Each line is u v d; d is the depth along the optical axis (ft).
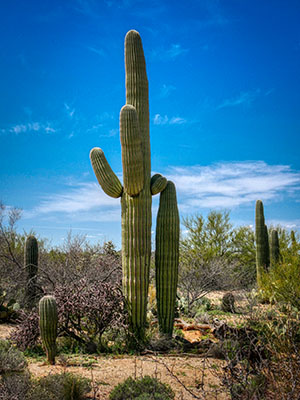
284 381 13.56
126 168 27.40
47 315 21.71
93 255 46.88
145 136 29.63
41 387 15.26
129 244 28.02
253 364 16.60
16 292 41.27
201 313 37.96
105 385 17.48
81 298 26.23
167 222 28.91
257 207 59.47
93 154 29.60
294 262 40.52
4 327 32.63
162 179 29.37
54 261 47.29
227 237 76.23
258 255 58.65
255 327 19.60
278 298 36.73
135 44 30.35
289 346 15.35
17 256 51.83
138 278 27.61
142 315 27.48
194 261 59.21
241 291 44.57
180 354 23.53
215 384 17.37
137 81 30.04
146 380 15.99
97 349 24.75
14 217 57.31
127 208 28.43
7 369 17.67
